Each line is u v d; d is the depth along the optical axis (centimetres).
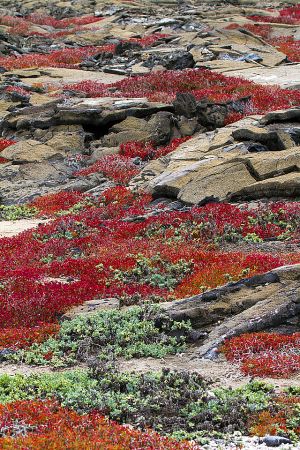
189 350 2116
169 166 4106
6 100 6134
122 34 9150
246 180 3600
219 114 4841
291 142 4050
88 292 2619
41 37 9412
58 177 4581
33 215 3988
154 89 6206
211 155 4081
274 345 2016
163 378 1781
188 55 6975
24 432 1441
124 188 4050
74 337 2214
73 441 1370
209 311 2234
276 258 2744
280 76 6275
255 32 8700
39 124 5328
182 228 3256
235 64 6800
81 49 8319
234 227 3198
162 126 4922
